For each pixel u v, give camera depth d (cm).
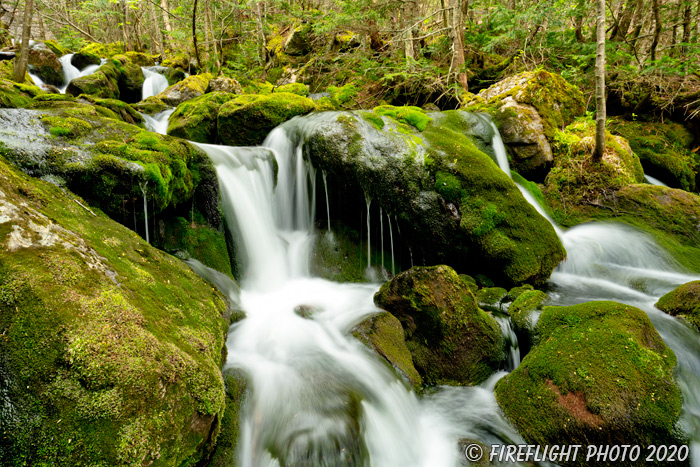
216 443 242
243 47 1878
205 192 529
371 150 602
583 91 1163
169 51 2270
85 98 760
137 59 1806
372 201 609
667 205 685
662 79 1077
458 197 570
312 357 377
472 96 1033
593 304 390
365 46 1387
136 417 177
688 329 389
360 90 1291
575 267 609
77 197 356
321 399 320
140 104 1057
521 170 788
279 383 330
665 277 558
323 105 909
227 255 531
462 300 420
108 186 388
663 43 1591
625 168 773
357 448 290
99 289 214
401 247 622
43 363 171
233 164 591
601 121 719
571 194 754
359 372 364
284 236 668
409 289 436
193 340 252
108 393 174
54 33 2589
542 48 1179
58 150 381
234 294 473
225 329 342
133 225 422
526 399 343
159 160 440
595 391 309
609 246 633
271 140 733
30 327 177
